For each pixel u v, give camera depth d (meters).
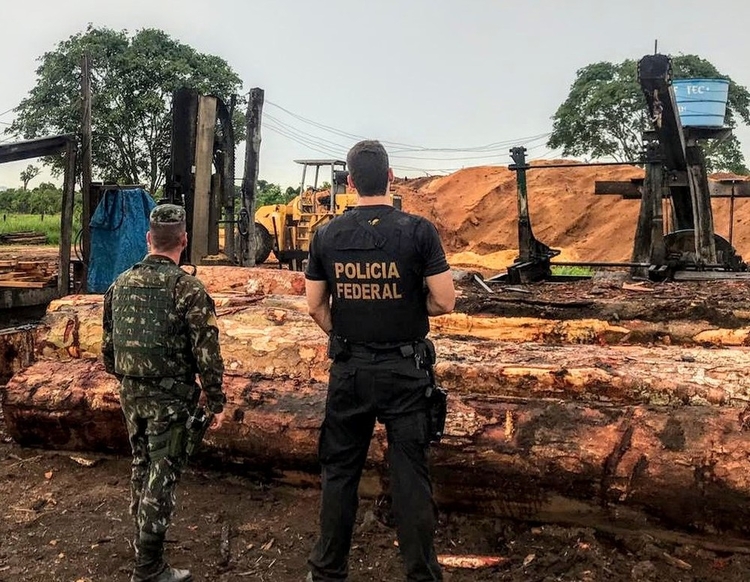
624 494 3.54
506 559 3.54
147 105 30.89
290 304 5.33
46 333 5.23
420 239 2.93
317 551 3.13
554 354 4.31
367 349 2.97
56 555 3.57
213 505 4.16
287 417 4.18
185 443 3.26
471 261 24.48
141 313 3.21
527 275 8.33
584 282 7.96
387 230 2.94
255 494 4.33
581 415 3.76
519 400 3.94
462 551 3.64
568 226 28.12
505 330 5.43
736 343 4.88
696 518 3.46
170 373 3.23
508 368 4.07
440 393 3.01
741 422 3.52
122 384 3.26
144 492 3.16
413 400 2.96
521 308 5.52
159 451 3.19
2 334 6.37
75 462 4.82
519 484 3.73
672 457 3.47
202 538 3.77
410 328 2.97
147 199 8.84
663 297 5.58
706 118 8.02
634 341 5.15
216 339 3.25
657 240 7.65
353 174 3.05
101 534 3.79
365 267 2.93
